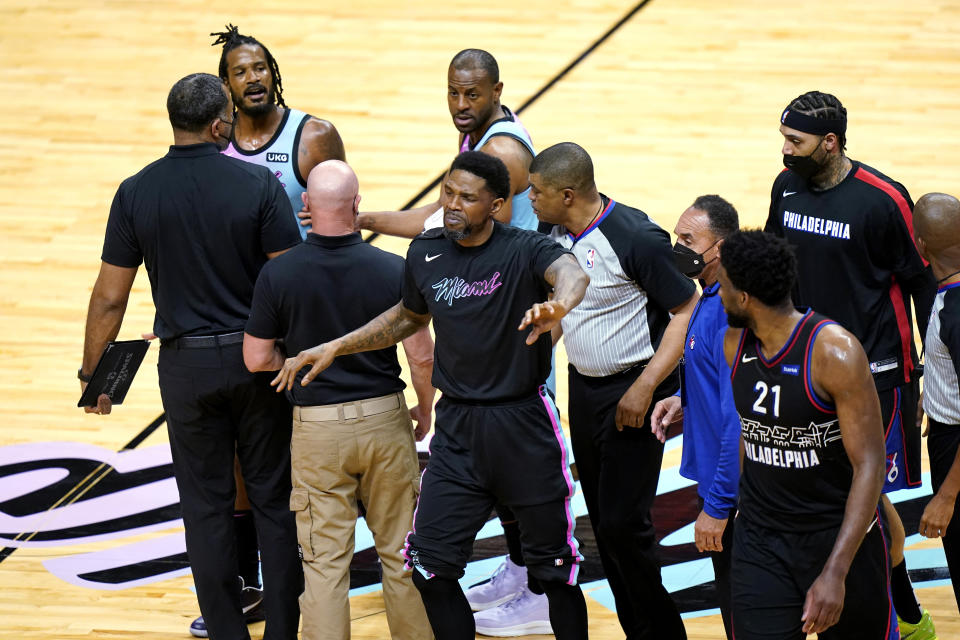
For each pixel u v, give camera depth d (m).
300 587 13.61
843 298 13.62
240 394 13.03
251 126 14.81
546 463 11.98
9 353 21.61
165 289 12.93
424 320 12.41
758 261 9.96
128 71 34.78
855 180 13.44
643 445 13.12
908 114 30.70
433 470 12.20
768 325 10.20
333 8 39.50
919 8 38.41
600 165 28.28
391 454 12.80
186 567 15.91
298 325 12.55
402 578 13.12
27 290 23.77
